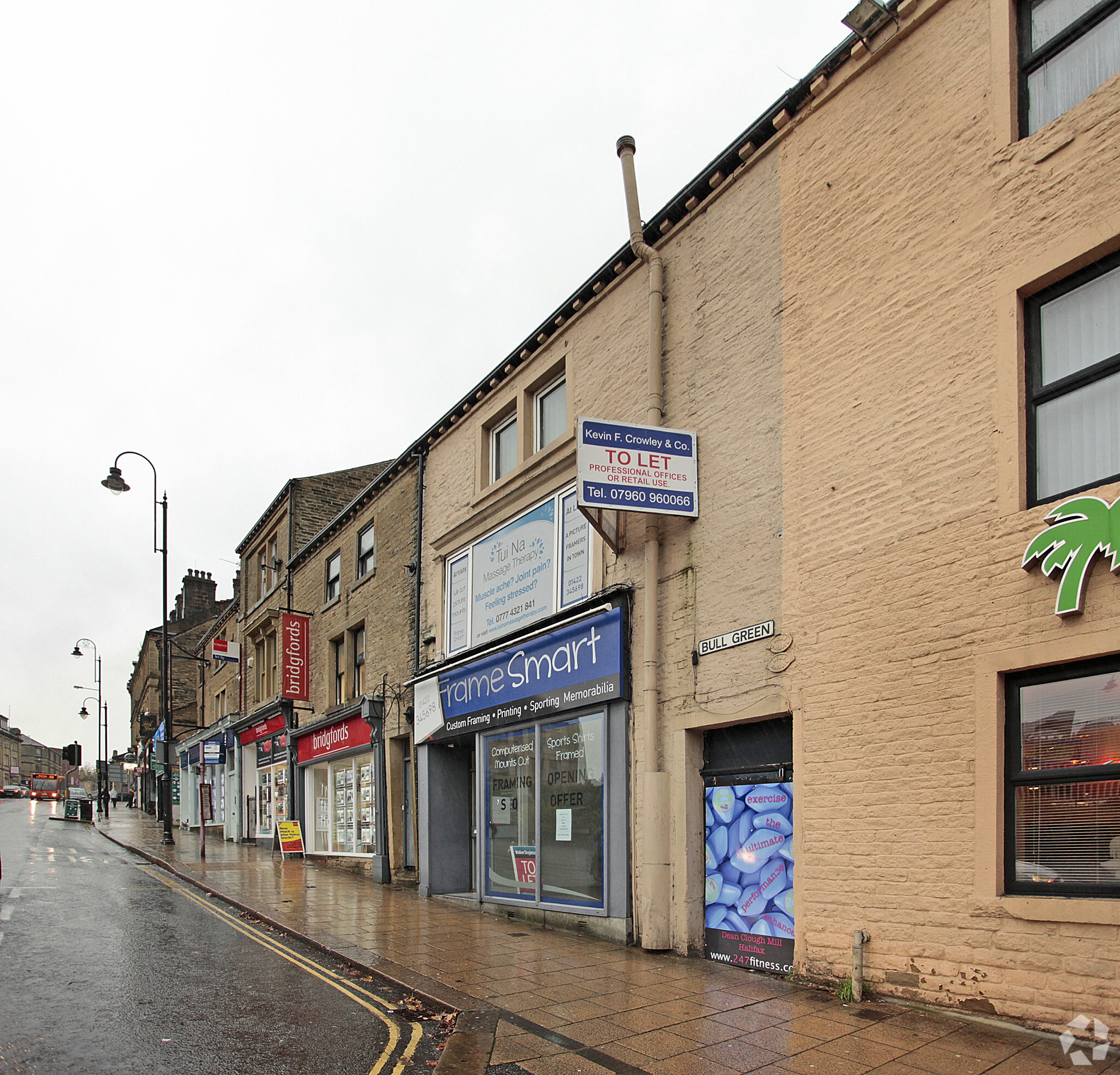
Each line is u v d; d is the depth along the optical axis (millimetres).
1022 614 5797
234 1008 6422
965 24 6773
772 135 8523
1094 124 5816
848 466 7250
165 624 24844
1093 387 5812
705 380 9086
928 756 6258
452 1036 5680
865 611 6902
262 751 24094
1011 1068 4789
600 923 9312
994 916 5672
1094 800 5422
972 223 6527
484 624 13102
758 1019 5965
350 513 19172
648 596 9156
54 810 51062
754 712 7812
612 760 9492
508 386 13227
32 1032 5715
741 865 8016
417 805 14188
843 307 7520
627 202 10062
